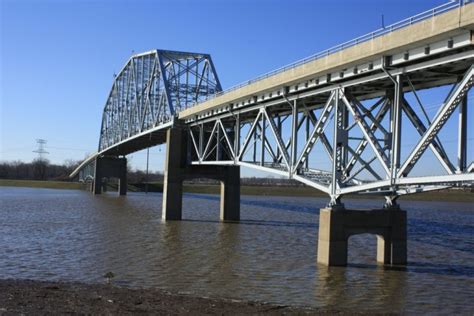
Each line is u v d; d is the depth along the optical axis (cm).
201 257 3331
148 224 5478
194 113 5841
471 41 2322
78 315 1491
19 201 9212
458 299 2328
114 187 17062
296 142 3856
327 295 2348
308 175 3709
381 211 3172
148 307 1697
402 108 2869
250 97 4506
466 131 2547
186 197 12288
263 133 4509
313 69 3369
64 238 4144
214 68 8212
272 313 1753
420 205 11750
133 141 9706
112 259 3197
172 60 8200
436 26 2403
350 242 4131
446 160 2555
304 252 3606
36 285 2059
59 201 9512
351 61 2988
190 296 2061
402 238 3192
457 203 12925
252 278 2683
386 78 2920
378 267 3061
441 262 3291
